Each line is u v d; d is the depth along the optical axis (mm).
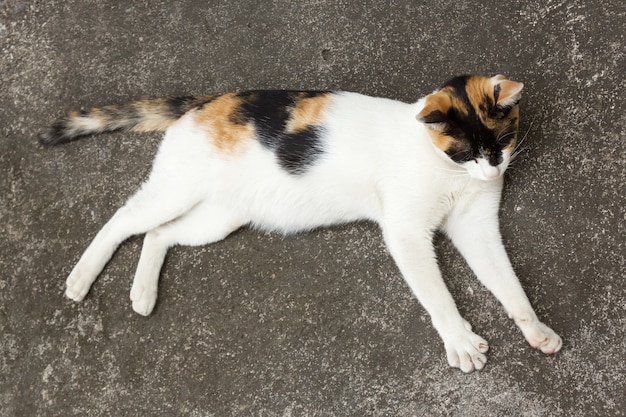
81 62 1521
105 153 1462
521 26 1444
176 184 1375
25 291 1414
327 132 1347
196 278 1404
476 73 1440
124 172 1453
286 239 1415
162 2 1541
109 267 1417
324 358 1348
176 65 1509
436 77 1451
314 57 1488
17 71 1523
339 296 1372
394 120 1350
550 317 1325
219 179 1377
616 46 1400
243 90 1490
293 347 1357
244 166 1369
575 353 1304
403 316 1351
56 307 1402
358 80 1470
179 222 1415
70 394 1367
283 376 1347
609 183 1354
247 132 1356
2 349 1392
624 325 1305
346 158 1348
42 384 1374
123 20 1537
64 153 1468
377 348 1343
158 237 1410
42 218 1444
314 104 1355
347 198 1379
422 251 1342
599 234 1342
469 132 1263
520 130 1395
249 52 1504
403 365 1331
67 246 1430
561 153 1377
